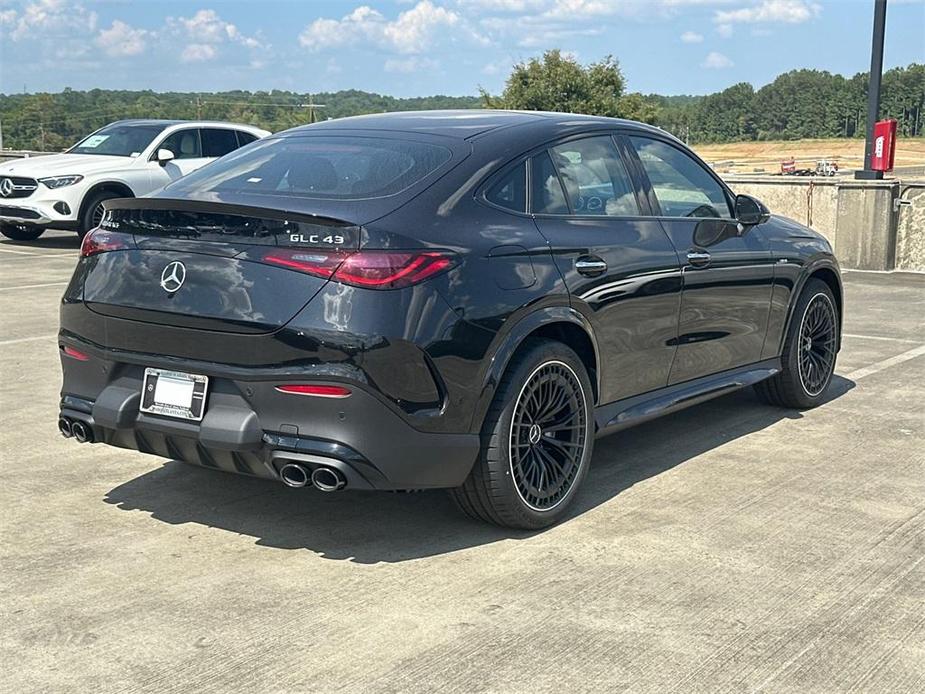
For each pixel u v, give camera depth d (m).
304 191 4.10
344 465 3.66
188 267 3.86
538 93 70.38
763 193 14.09
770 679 3.08
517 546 4.10
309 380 3.64
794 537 4.21
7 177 14.73
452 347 3.81
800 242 6.09
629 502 4.62
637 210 4.93
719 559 3.97
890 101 130.75
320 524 4.32
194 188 4.32
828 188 13.65
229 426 3.75
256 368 3.72
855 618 3.48
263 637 3.31
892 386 6.89
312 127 4.82
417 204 3.95
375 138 4.48
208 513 4.43
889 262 13.05
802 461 5.25
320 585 3.71
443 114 4.89
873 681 3.08
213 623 3.40
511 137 4.45
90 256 4.15
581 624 3.42
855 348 8.16
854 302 10.52
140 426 3.96
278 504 4.54
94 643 3.26
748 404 6.44
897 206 12.98
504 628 3.38
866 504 4.61
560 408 4.33
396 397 3.70
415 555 4.00
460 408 3.88
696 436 5.71
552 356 4.21
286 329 3.66
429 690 2.99
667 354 5.01
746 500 4.65
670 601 3.60
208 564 3.89
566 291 4.28
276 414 3.72
